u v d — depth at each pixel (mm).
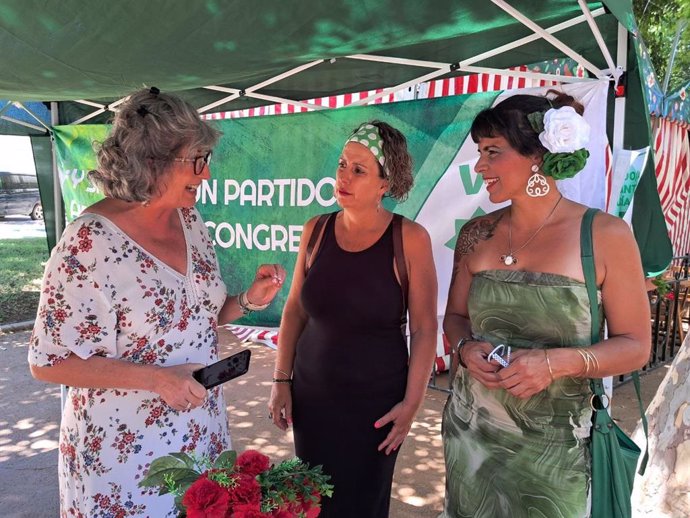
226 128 4574
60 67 3232
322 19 2609
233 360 1509
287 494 1145
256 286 1864
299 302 2330
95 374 1446
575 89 2703
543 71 4996
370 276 2045
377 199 2084
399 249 2062
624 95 2645
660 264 2729
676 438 2205
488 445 1716
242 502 1072
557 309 1560
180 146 1454
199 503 1044
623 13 2164
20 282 10469
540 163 1578
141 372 1442
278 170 4363
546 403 1607
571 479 1586
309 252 2250
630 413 4477
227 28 2691
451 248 3543
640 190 2678
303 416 2152
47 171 5855
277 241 4461
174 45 2891
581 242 1543
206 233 1797
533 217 1635
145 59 3100
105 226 1485
